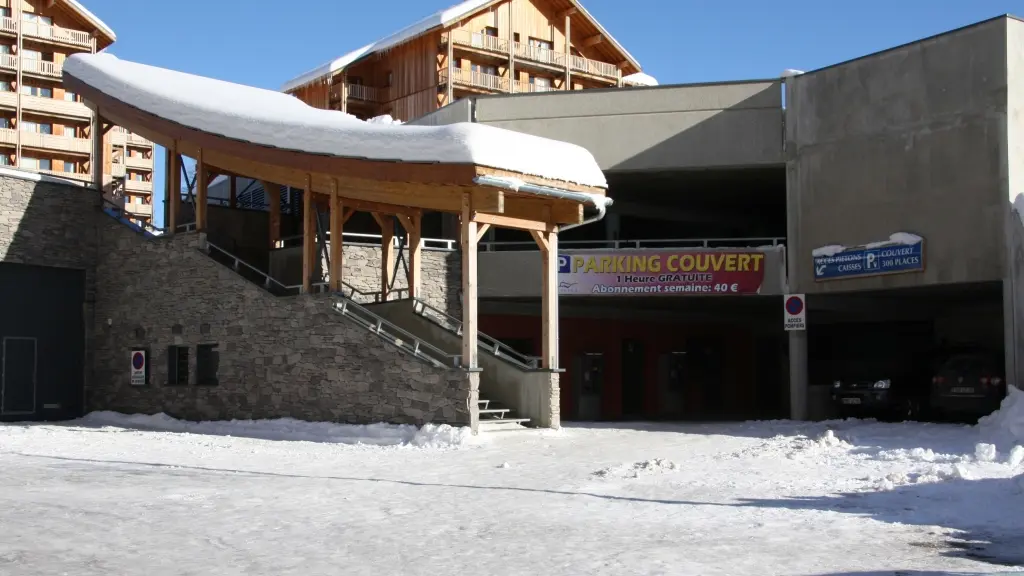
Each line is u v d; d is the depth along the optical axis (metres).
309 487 11.24
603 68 65.38
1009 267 18.67
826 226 21.80
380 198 19.77
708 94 23.58
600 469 12.97
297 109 23.58
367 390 18.77
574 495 10.70
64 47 66.44
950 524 8.78
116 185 26.00
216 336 21.86
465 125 16.55
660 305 27.19
